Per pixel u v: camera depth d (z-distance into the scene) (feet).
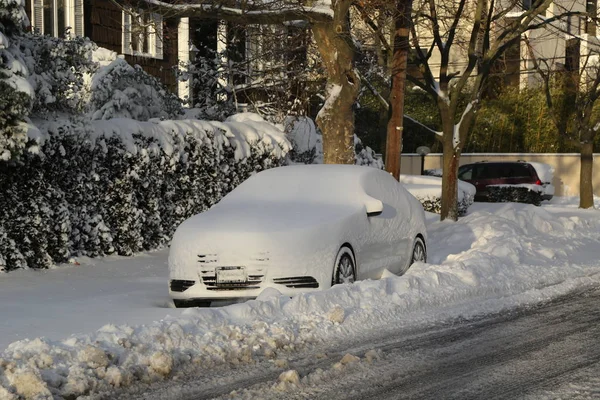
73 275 48.01
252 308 34.55
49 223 49.75
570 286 46.98
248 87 93.30
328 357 29.63
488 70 79.51
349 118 63.77
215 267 38.47
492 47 79.36
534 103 155.33
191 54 98.37
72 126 50.65
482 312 38.99
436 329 34.94
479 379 26.81
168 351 28.43
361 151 98.73
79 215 53.11
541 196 132.16
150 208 59.11
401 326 35.32
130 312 37.29
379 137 153.99
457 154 79.25
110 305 39.14
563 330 34.94
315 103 108.47
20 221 48.32
